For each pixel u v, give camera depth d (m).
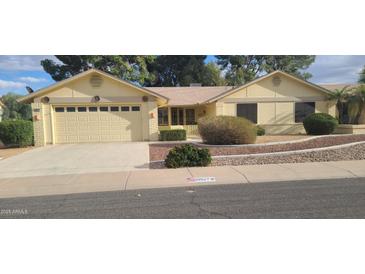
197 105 24.62
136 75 33.47
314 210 5.30
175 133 17.78
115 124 17.69
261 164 9.66
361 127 19.58
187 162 9.60
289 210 5.34
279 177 7.89
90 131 17.55
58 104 17.16
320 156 10.57
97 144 16.67
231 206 5.64
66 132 17.41
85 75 17.03
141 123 17.83
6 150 15.35
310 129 19.75
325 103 21.62
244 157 10.83
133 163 10.48
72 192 7.02
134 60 33.53
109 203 6.07
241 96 21.22
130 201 6.16
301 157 10.54
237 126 13.91
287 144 13.97
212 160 10.48
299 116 21.55
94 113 17.53
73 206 5.94
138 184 7.50
